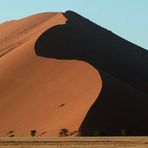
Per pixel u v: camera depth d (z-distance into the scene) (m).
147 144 118.75
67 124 179.75
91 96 195.00
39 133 184.12
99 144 121.62
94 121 180.00
